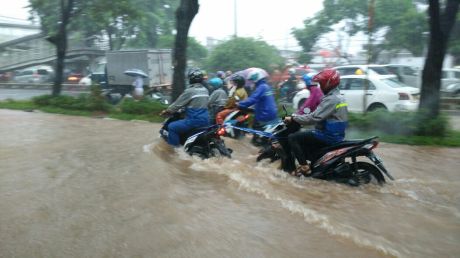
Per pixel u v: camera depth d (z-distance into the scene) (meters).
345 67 17.69
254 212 4.95
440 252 3.95
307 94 16.03
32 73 35.84
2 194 5.59
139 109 14.36
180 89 14.26
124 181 6.15
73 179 6.27
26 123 12.28
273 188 5.94
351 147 6.04
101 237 4.25
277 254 3.88
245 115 9.62
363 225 4.61
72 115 14.68
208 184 6.05
